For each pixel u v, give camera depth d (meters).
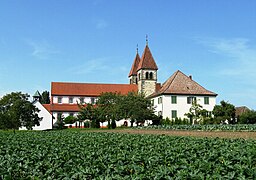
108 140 24.59
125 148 17.67
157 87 84.00
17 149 17.88
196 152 14.54
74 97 85.38
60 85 86.38
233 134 32.84
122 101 67.19
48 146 19.56
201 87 75.19
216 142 20.11
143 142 22.08
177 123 66.44
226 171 10.07
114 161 11.93
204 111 64.94
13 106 46.44
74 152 15.35
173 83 74.19
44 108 76.44
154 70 82.38
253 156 12.89
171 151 15.13
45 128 75.69
